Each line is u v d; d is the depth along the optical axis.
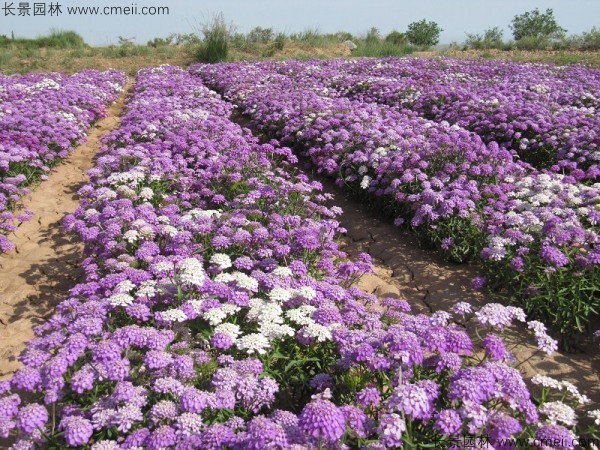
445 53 30.52
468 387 3.05
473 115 11.27
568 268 5.39
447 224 6.81
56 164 10.73
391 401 3.03
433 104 13.11
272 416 3.27
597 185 7.15
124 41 32.00
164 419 3.25
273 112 12.41
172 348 4.01
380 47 31.92
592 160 8.85
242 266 5.11
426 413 2.98
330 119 10.51
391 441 2.96
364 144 9.27
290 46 31.53
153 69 23.28
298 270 5.12
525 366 4.80
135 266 5.41
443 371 3.56
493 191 7.21
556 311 5.22
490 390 3.12
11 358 5.04
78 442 3.07
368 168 8.63
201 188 8.04
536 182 7.48
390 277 6.67
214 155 9.27
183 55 28.75
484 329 5.30
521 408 3.18
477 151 8.21
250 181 7.77
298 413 3.87
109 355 3.53
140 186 7.85
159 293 4.62
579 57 24.83
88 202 7.21
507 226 6.31
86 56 28.81
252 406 3.55
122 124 12.08
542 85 14.34
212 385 3.66
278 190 7.40
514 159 10.16
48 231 7.96
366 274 6.64
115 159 8.74
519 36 36.31
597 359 4.93
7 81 17.39
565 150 9.21
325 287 4.82
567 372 4.72
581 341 5.15
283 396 3.88
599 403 4.30
